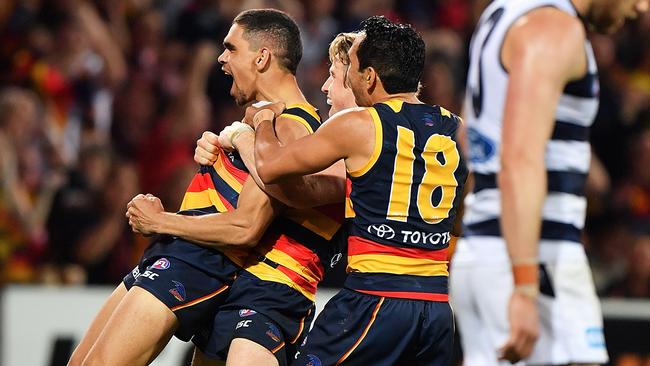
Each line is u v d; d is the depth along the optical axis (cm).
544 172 917
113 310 1308
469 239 1035
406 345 1169
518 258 905
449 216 1206
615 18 1034
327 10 3180
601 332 1009
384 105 1177
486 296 1012
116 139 2883
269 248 1302
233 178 1304
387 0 3312
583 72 971
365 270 1179
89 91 2895
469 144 1040
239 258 1305
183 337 1291
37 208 2558
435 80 3014
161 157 2841
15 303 2097
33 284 2370
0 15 2934
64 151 2786
